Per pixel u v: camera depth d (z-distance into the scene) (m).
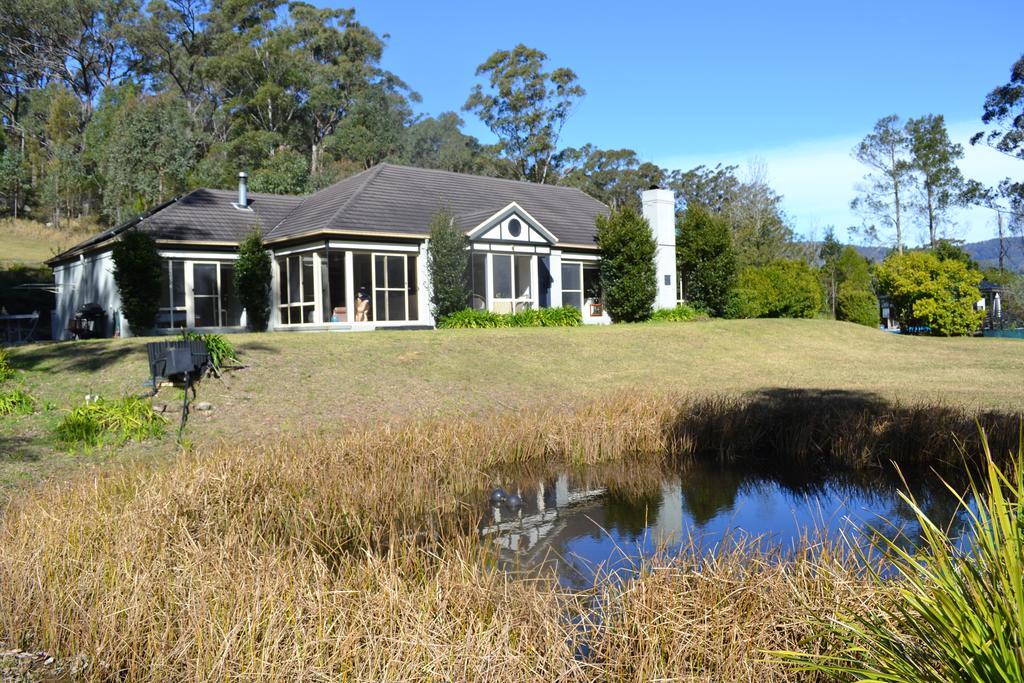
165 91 59.84
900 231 53.78
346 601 4.35
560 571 6.02
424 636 3.94
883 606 3.60
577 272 27.98
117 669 4.29
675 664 3.80
